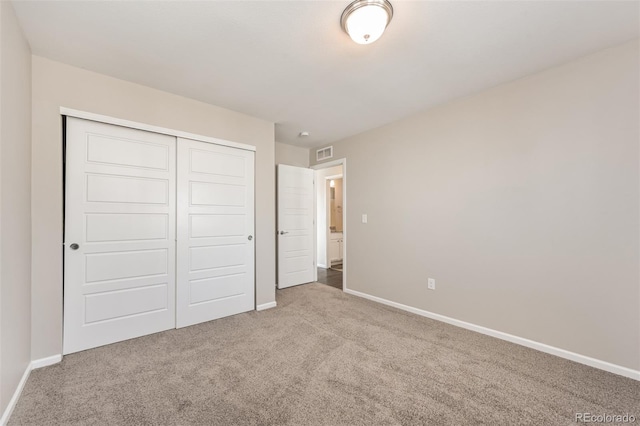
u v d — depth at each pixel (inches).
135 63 83.2
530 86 90.0
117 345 90.6
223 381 70.8
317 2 59.2
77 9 60.9
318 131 149.0
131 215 95.8
